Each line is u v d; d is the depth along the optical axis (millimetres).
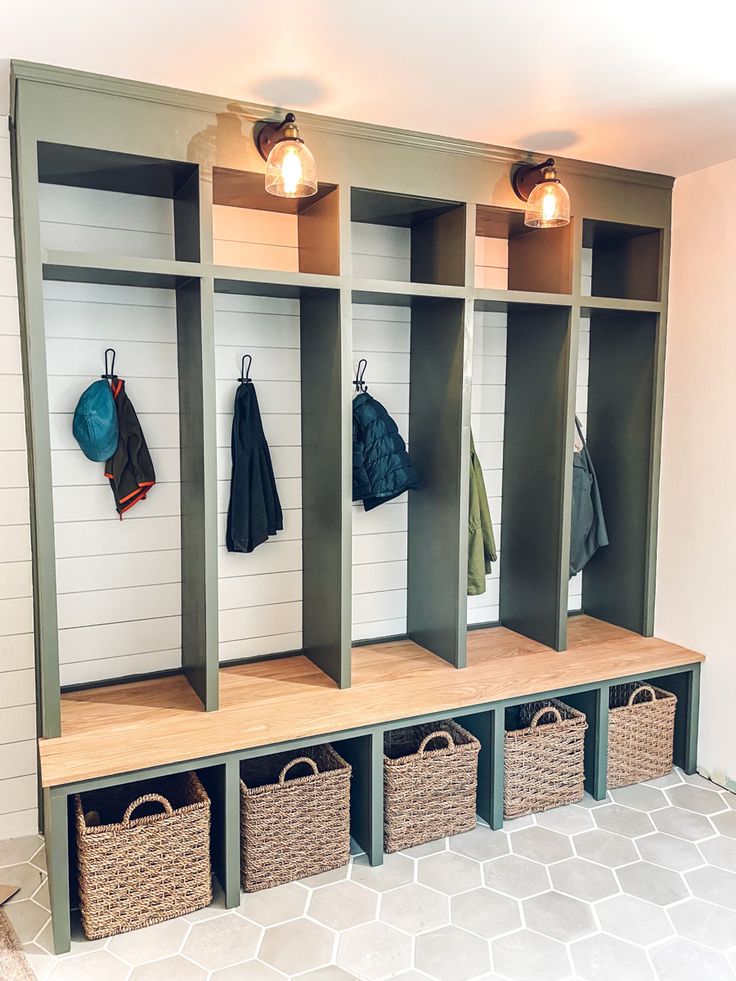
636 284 3895
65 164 2729
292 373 3484
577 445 3918
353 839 3186
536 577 3805
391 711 2980
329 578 3275
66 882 2498
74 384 3070
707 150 3287
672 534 3807
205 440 2842
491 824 3250
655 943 2562
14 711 3084
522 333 3818
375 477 3471
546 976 2414
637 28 2205
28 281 2518
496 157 3244
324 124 2906
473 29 2215
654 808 3406
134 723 2846
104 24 2184
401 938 2580
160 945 2549
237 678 3314
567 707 3523
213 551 2898
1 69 2465
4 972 2414
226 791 2717
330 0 2041
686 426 3711
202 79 2572
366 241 3590
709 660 3639
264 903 2773
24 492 3020
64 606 3139
